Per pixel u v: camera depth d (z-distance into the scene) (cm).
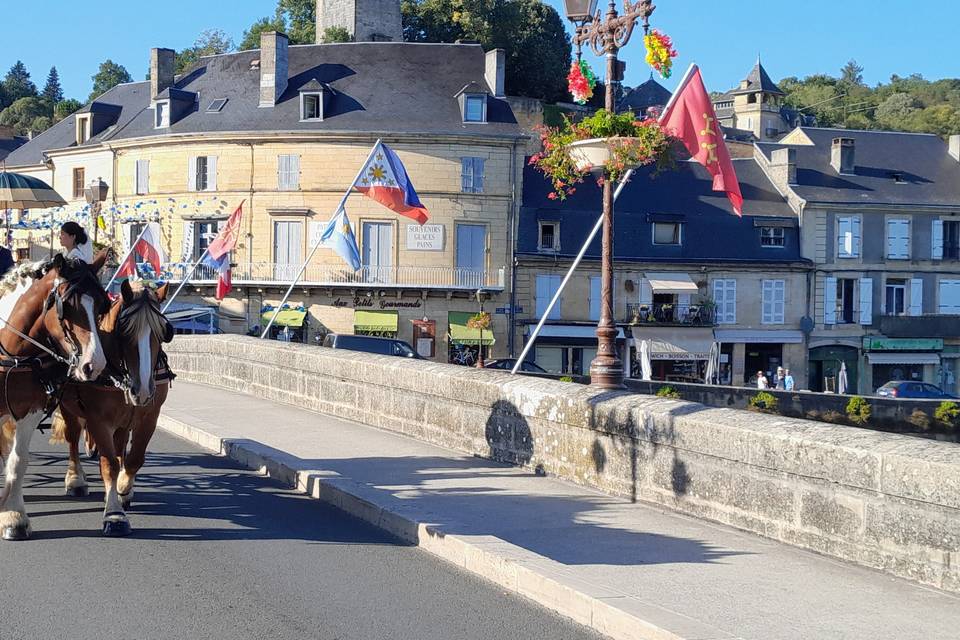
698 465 907
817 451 778
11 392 824
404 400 1472
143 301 820
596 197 5428
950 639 592
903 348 5588
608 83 1235
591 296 5225
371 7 8169
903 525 711
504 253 5138
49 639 595
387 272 5062
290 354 1900
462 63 5472
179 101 5422
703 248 5400
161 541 850
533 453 1162
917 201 5703
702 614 635
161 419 1669
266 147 5116
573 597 666
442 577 764
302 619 649
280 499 1059
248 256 5134
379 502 949
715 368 5200
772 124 12450
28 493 1030
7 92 16438
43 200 1387
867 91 17050
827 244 5556
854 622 621
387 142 5041
